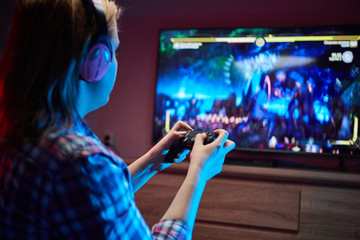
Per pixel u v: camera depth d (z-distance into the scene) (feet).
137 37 10.28
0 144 1.64
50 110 1.65
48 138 1.60
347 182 7.14
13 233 1.61
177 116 9.47
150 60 10.17
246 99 9.03
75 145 1.58
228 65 9.19
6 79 1.69
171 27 10.05
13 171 1.60
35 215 1.54
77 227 1.51
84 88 1.90
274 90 8.86
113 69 2.05
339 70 8.50
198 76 9.38
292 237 7.31
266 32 8.98
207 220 7.77
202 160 2.11
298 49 8.75
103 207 1.52
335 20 8.95
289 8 9.25
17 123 1.62
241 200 7.68
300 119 8.66
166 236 1.76
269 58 8.93
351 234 7.09
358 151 8.30
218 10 9.74
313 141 8.55
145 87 10.16
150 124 10.06
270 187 7.60
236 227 7.66
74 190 1.49
